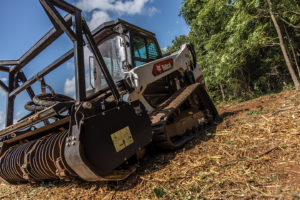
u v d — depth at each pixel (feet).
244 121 13.23
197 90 14.02
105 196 7.23
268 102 18.99
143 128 8.87
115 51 12.31
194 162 8.41
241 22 23.45
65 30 7.86
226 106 26.96
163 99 13.24
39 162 8.97
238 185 5.99
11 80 13.70
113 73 12.25
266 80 32.40
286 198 4.89
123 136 7.88
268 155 7.53
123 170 7.96
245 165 7.13
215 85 37.86
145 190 6.98
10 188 11.66
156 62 11.87
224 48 28.86
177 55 14.12
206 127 13.71
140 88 10.52
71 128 6.86
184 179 7.14
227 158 8.11
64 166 7.27
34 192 9.70
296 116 11.31
